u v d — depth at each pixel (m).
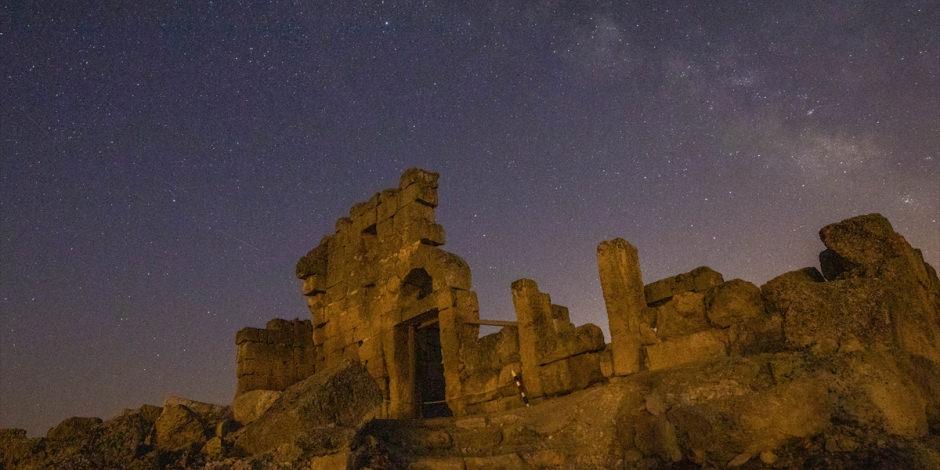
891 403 7.99
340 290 19.67
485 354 14.02
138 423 10.44
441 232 17.41
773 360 8.74
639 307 10.90
